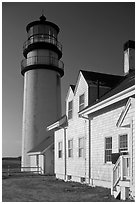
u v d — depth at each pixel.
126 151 11.62
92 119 15.75
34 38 32.81
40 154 26.78
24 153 30.80
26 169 30.02
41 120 30.84
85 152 16.34
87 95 16.47
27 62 33.12
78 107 17.83
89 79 17.09
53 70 32.69
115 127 13.15
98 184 14.44
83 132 16.83
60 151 21.05
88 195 11.60
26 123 31.50
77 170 17.41
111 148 13.48
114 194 10.70
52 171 26.64
